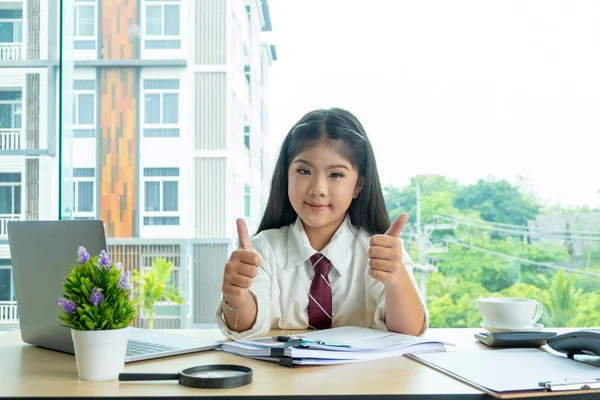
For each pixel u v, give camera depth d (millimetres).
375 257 870
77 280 673
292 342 768
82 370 669
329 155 1023
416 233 5320
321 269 1086
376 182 1108
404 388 619
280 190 1157
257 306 960
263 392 605
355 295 1081
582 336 750
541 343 889
